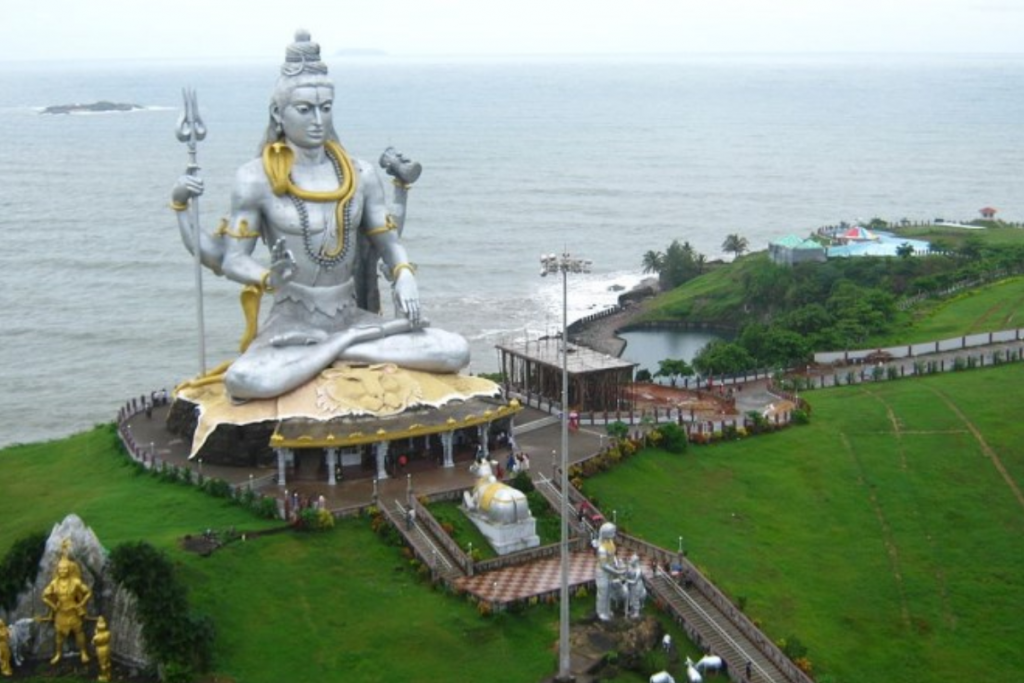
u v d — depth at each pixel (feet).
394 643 195.00
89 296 590.96
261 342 256.52
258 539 214.28
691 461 276.41
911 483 272.72
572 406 304.30
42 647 188.96
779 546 245.45
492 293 607.78
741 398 331.98
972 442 291.79
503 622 200.85
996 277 489.67
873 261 514.27
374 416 246.88
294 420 244.83
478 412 256.52
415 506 228.02
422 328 266.77
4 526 234.79
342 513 224.74
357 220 261.85
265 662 187.42
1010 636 222.89
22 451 290.97
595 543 222.48
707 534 244.63
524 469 248.32
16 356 487.20
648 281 629.51
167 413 294.66
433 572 210.59
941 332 406.21
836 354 377.30
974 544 250.16
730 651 202.80
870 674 209.97
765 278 514.68
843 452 287.07
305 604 201.26
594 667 191.83
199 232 261.03
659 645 201.46
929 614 228.02
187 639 182.60
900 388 334.44
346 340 255.91
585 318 536.01
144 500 234.38
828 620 222.89
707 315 520.83
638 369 446.60
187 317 547.49
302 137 254.68
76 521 191.83
